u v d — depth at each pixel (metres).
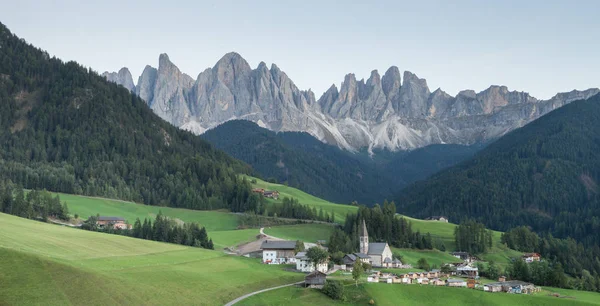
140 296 130.75
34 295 112.88
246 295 156.75
